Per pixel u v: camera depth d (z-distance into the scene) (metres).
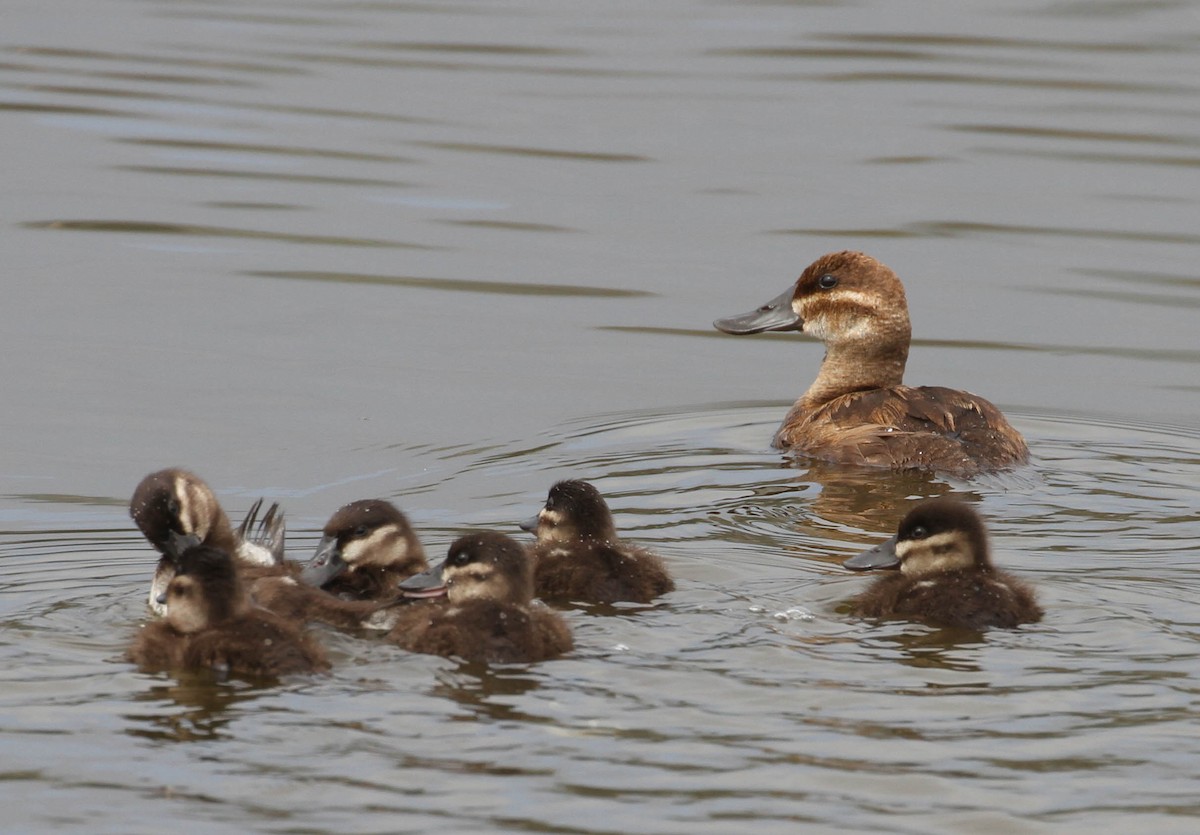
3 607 11.68
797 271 22.59
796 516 14.06
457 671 10.20
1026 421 17.53
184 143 26.77
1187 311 21.48
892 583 11.66
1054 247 23.56
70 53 31.33
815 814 8.58
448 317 20.91
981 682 10.12
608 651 10.60
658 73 30.75
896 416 15.91
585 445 16.62
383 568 12.24
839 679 10.16
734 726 9.47
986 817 8.59
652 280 22.31
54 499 15.10
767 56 31.80
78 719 9.56
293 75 30.41
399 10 35.25
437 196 25.09
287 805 8.62
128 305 20.86
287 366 19.08
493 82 30.19
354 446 16.66
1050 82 30.22
